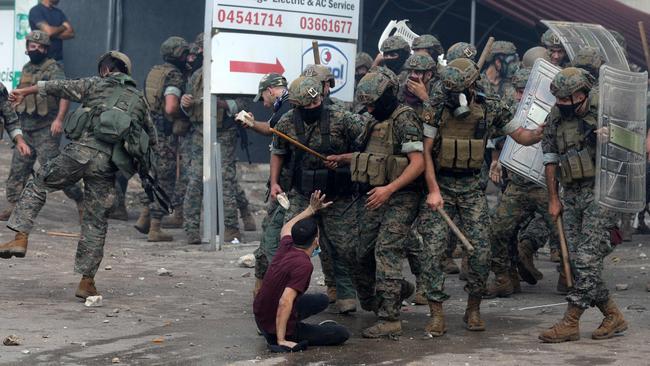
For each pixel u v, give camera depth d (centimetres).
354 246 1423
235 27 2183
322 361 1199
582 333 1368
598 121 1298
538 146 1608
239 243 2316
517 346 1287
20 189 2381
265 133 1527
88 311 1498
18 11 3356
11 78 3388
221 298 1650
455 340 1329
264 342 1309
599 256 1306
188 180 2400
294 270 1245
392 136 1301
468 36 3438
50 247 2120
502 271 1678
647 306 1561
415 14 3334
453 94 1298
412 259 1472
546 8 3212
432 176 1305
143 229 2395
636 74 1337
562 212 1370
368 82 1302
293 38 2241
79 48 3272
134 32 3216
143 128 1597
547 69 1641
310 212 1336
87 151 1539
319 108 1395
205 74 2186
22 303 1536
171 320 1455
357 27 2325
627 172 1324
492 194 3356
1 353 1215
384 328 1338
